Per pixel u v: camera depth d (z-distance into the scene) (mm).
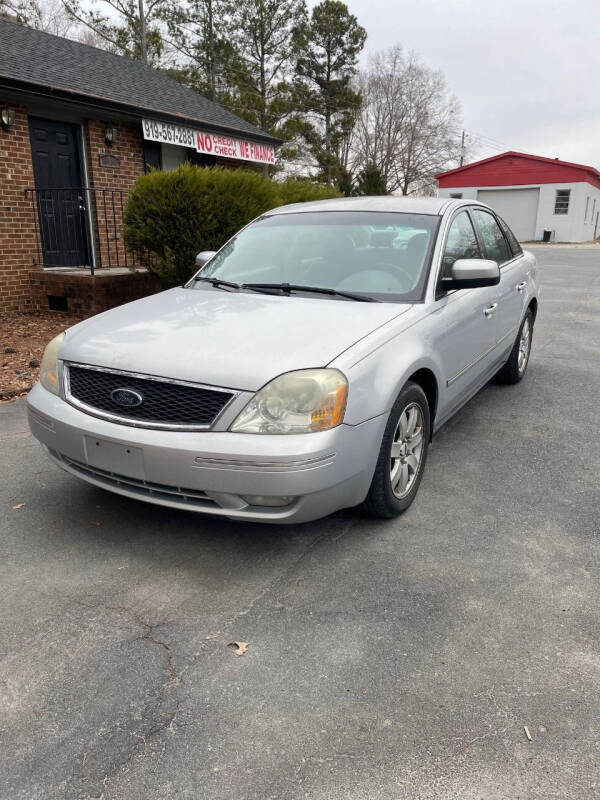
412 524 3254
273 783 1768
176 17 32281
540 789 1749
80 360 2961
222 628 2436
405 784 1764
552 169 33562
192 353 2779
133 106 10375
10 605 2562
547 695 2096
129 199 8406
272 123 34062
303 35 36750
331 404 2611
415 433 3350
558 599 2627
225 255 4215
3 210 8953
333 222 4074
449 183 36656
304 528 3201
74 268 9992
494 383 5977
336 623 2467
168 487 2715
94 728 1955
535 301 5938
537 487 3713
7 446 4254
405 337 3113
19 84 8461
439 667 2227
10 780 1771
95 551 2973
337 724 1975
